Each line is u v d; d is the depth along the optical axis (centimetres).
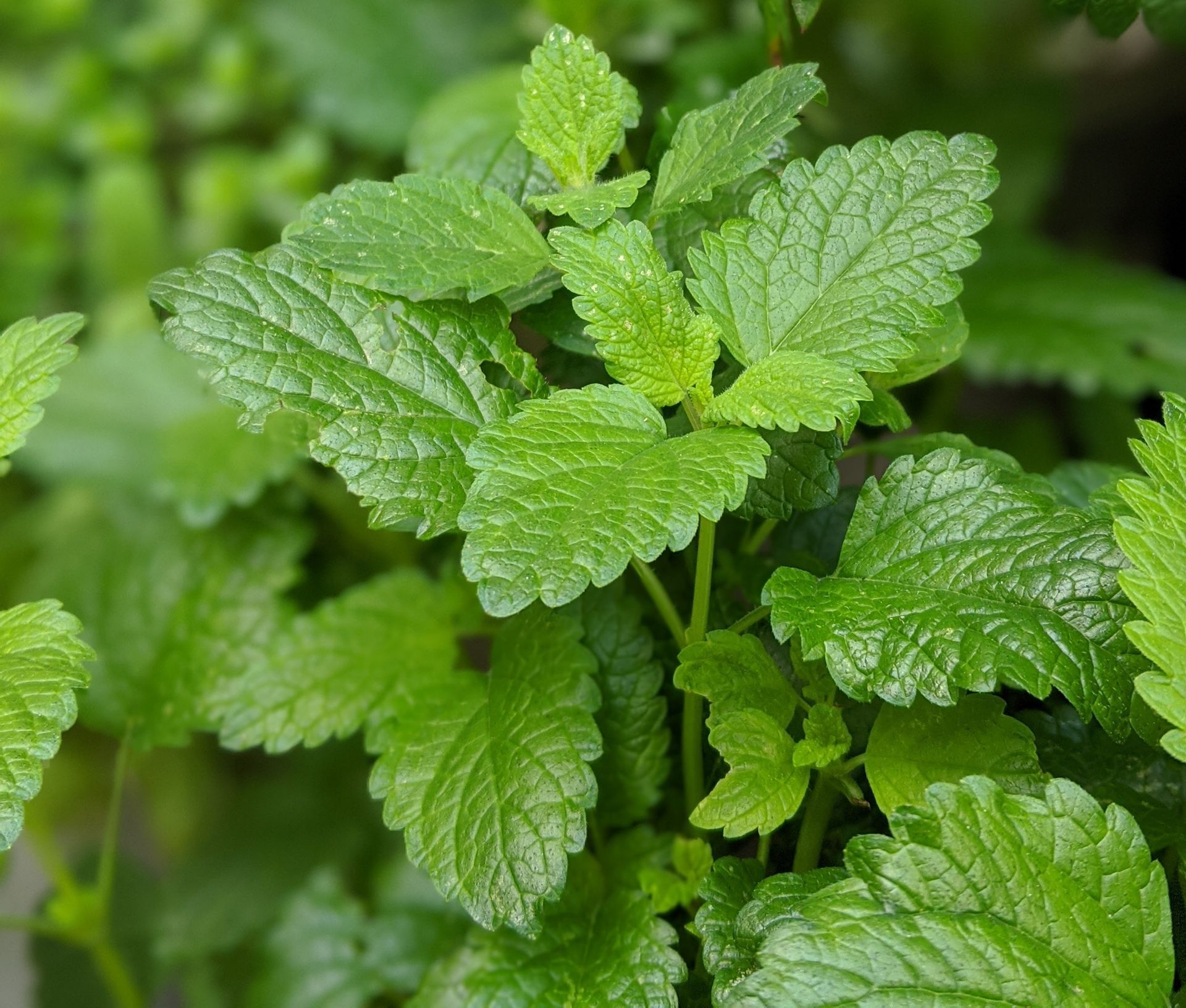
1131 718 44
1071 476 52
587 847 50
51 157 114
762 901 45
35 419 47
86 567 66
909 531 46
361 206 47
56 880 58
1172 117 97
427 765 48
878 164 47
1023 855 43
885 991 42
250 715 52
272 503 61
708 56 66
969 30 94
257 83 108
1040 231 102
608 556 43
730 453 44
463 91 62
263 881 67
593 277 46
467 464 44
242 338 46
